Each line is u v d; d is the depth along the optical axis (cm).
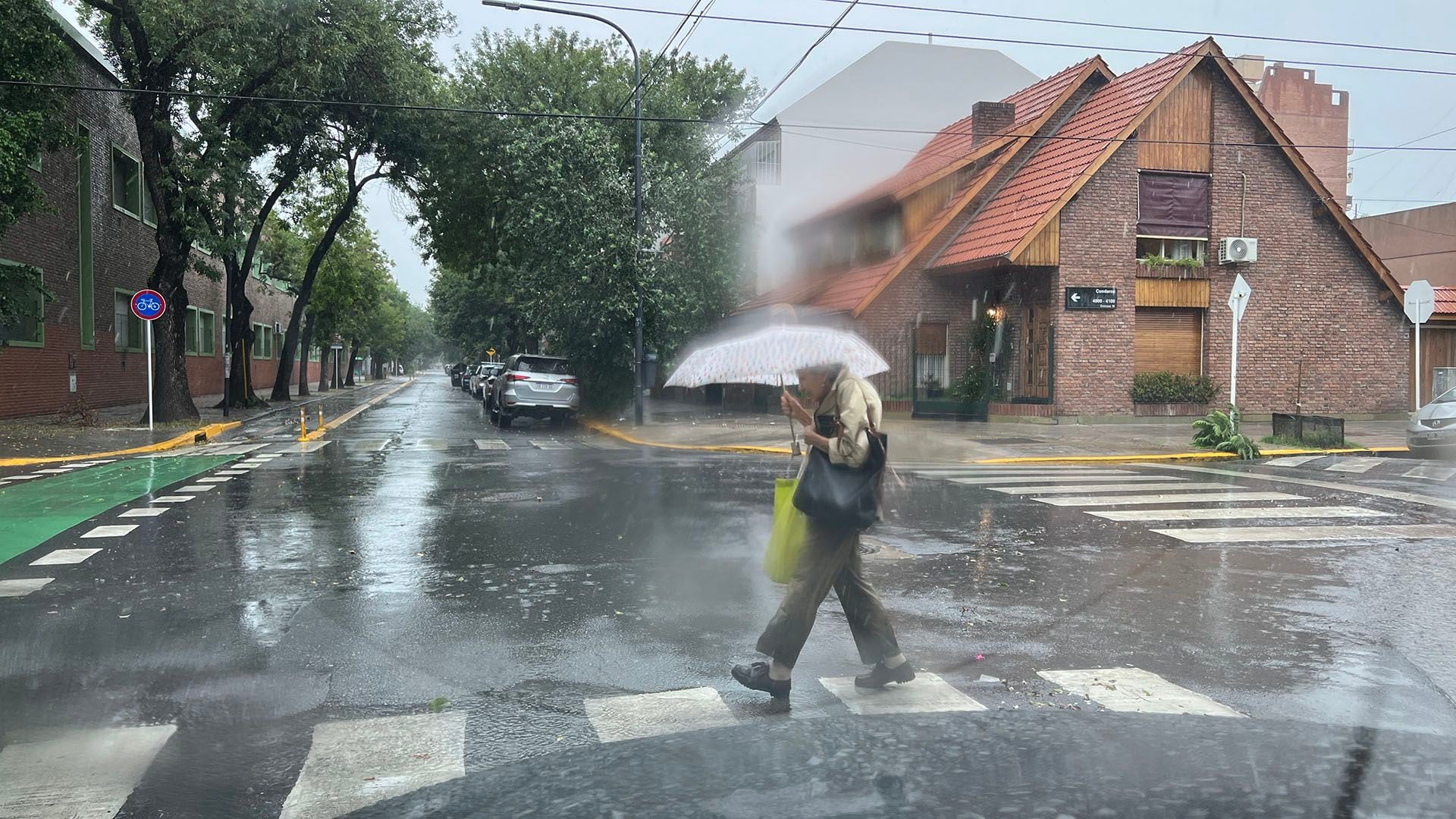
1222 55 2180
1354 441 1795
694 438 1959
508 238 2955
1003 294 2300
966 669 491
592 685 465
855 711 426
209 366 4116
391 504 1039
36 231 2364
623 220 2377
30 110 1798
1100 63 2402
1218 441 1634
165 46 2178
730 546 805
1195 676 479
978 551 791
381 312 6750
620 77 2867
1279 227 2248
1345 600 634
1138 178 2161
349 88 2581
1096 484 1221
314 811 330
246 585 663
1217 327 2212
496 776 199
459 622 573
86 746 388
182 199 2227
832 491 420
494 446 1830
